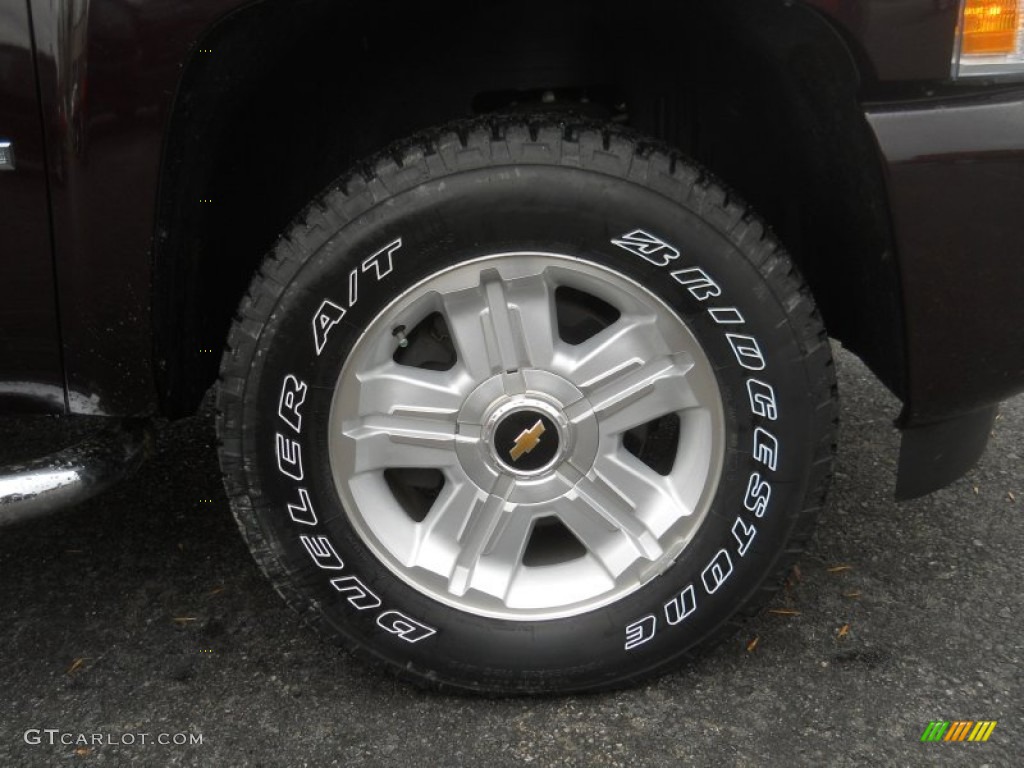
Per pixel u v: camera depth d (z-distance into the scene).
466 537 2.04
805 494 1.96
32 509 1.94
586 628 2.04
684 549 2.01
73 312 1.89
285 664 2.23
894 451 3.04
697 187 1.80
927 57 1.72
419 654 2.05
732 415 1.93
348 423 1.95
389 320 1.89
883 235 1.83
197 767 1.94
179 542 2.70
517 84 2.19
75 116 1.74
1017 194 1.76
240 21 1.72
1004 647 2.20
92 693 2.15
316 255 1.83
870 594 2.39
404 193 1.80
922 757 1.90
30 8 1.70
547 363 1.93
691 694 2.09
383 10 1.97
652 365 1.94
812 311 1.88
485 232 1.82
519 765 1.92
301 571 2.00
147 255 1.83
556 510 2.02
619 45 2.15
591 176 1.79
